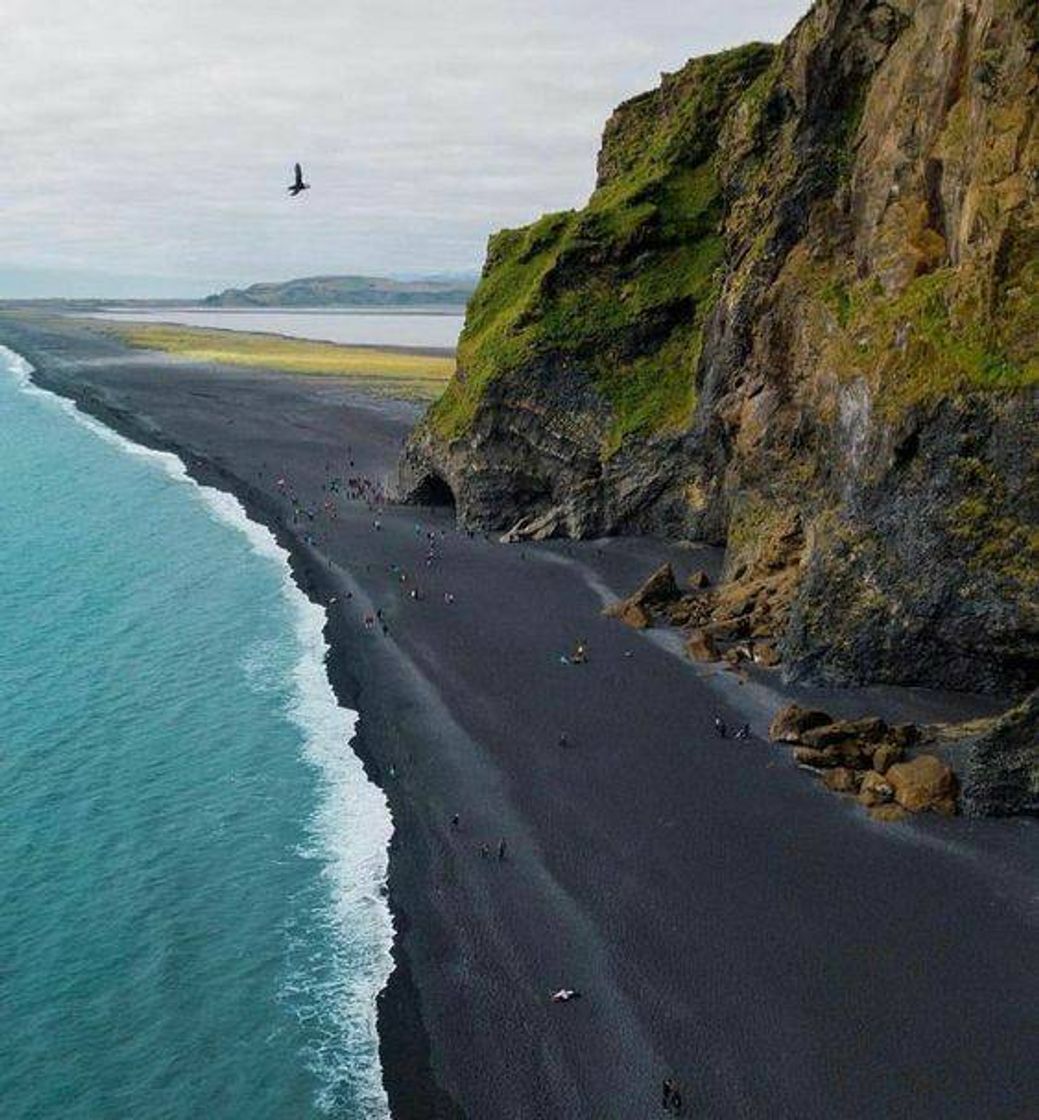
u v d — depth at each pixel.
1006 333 52.38
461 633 70.94
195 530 102.19
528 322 99.62
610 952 38.47
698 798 48.62
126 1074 33.88
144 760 54.62
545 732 55.91
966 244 56.22
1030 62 53.84
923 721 53.75
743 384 78.62
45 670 66.44
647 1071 32.94
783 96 80.44
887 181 65.62
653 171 101.50
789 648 60.69
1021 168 53.28
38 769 53.59
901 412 55.31
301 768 53.59
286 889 43.41
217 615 77.06
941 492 53.91
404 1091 32.72
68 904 42.62
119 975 38.47
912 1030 34.16
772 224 75.50
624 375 95.12
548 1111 31.66
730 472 81.75
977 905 40.03
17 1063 34.28
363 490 117.88
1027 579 51.03
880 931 38.88
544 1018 35.41
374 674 64.75
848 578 58.38
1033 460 50.53
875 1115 30.94
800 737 52.47
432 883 43.34
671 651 66.12
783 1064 32.97
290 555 92.81
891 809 46.31
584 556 88.06
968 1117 30.78
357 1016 36.16
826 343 68.31
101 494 117.44
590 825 46.88
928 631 55.47
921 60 63.91
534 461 97.94
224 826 48.31
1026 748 45.19
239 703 61.47
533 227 114.75
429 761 53.44
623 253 98.00
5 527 102.31
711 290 93.75
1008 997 35.41
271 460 134.50
